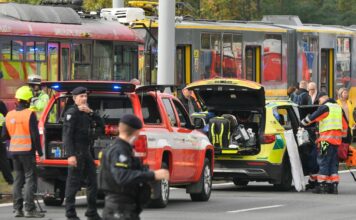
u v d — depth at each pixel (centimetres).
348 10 13475
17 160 3466
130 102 3672
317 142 4634
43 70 5994
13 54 5781
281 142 4641
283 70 8238
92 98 3700
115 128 3603
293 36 8331
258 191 4762
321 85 8769
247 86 4603
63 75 6141
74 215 3303
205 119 4753
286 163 4697
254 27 7919
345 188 4962
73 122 3250
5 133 3509
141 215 3566
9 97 5741
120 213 2048
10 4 5994
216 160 4619
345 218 3578
